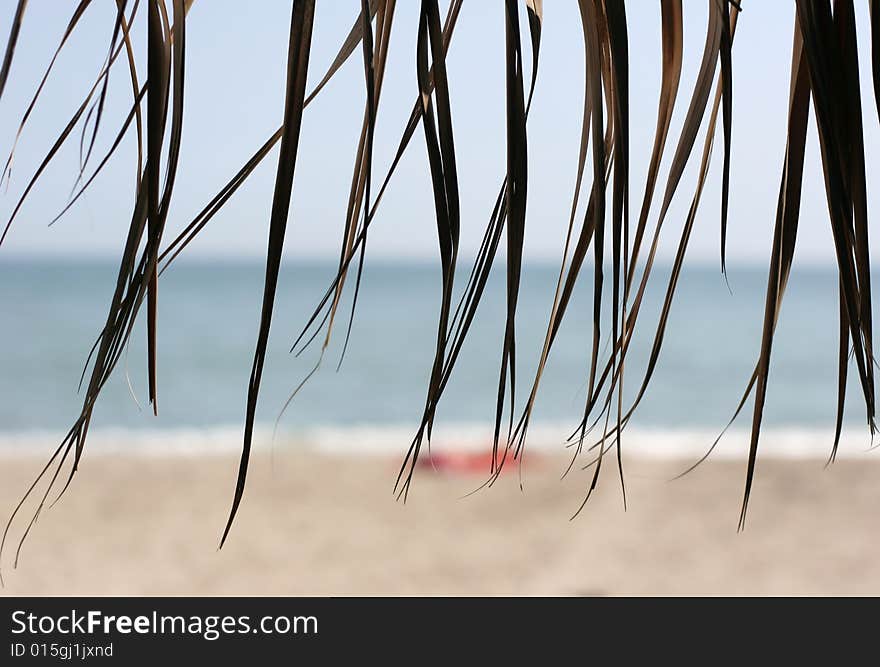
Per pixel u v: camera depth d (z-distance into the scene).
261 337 0.51
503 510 7.62
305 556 6.55
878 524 7.21
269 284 0.52
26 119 0.50
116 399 22.25
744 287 62.03
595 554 6.56
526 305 45.62
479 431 12.89
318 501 8.09
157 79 0.54
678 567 6.25
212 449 10.89
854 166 0.61
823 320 39.47
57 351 30.44
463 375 25.84
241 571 6.23
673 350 30.47
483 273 0.55
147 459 10.07
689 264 88.31
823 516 7.45
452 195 0.54
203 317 41.28
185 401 22.55
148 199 0.54
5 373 26.14
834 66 0.61
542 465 9.03
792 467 9.16
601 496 7.98
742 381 24.97
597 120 0.54
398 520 7.41
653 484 8.35
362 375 26.31
